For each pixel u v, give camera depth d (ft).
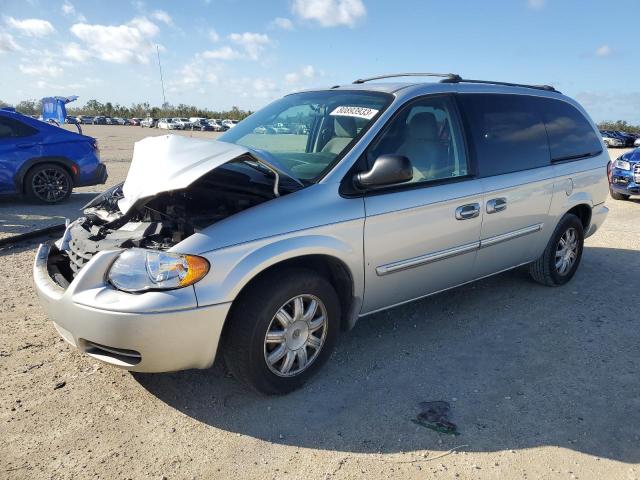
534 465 8.40
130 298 8.49
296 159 11.52
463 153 12.67
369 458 8.51
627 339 13.03
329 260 10.43
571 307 15.01
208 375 10.88
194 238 8.84
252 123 14.11
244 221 9.25
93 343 8.82
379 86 12.75
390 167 9.97
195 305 8.64
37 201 29.19
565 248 16.37
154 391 10.25
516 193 13.66
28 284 15.79
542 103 15.44
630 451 8.79
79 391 10.16
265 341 9.57
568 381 10.96
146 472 8.08
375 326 13.42
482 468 8.30
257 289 9.39
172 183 8.95
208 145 10.01
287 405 9.93
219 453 8.57
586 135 16.85
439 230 11.89
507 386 10.72
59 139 29.19
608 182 17.37
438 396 10.30
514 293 15.98
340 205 10.26
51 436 8.82
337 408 9.86
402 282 11.68
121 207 10.07
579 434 9.20
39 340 12.13
